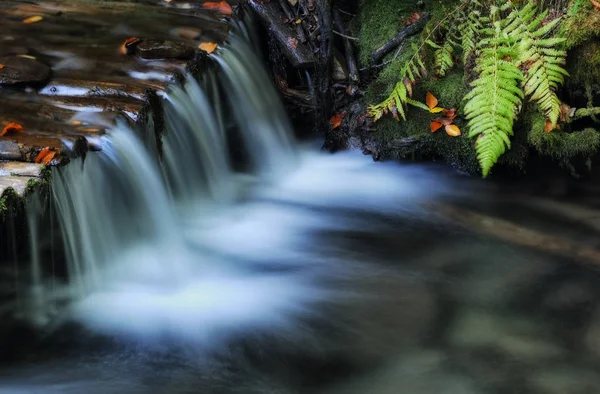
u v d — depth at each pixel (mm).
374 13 5688
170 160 4531
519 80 4738
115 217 4039
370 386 3328
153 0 5875
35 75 4324
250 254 4430
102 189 3881
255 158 5535
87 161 3748
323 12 5344
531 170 5055
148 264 4199
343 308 3895
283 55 5781
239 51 5449
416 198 4996
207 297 3971
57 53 4797
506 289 4031
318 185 5270
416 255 4391
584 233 4477
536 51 4586
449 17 5105
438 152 5176
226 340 3623
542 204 4793
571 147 4734
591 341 3619
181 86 4613
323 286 4098
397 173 5273
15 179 3322
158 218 4348
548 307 3877
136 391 3242
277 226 4742
